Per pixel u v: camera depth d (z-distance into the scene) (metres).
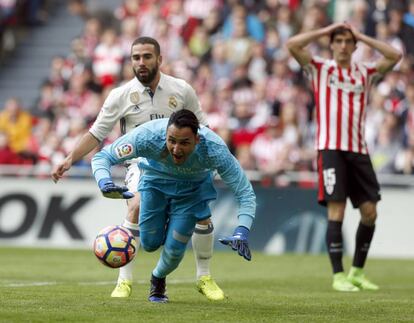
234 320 21.86
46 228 55.31
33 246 54.91
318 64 34.22
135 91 27.16
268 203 53.03
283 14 65.88
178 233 24.45
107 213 54.56
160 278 25.75
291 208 52.59
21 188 55.84
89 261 44.53
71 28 78.31
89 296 27.08
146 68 26.66
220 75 64.12
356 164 33.62
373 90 58.44
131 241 24.08
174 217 24.55
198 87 63.19
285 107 57.69
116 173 54.31
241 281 36.47
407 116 56.25
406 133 55.69
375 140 56.44
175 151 22.62
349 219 51.69
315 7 64.19
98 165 23.53
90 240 54.69
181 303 25.56
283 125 57.47
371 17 62.38
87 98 66.12
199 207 24.48
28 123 65.19
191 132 22.38
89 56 70.25
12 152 61.75
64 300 25.64
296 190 52.53
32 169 55.84
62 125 65.31
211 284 26.81
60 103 66.81
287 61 62.47
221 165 23.33
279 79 61.31
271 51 63.88
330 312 24.42
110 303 24.88
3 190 56.03
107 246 23.86
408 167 54.50
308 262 46.72
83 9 77.69
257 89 60.50
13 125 64.69
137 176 26.91
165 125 23.41
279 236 52.66
